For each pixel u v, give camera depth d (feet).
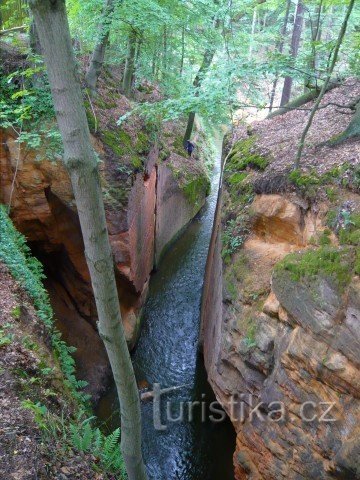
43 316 22.45
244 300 19.47
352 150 19.13
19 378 16.30
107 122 30.42
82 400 22.18
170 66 39.63
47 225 28.86
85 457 14.94
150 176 33.99
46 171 27.07
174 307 36.58
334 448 14.30
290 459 16.34
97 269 8.73
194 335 33.47
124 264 28.25
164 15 26.76
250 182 23.63
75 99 7.16
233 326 19.72
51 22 6.52
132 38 32.83
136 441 12.28
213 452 24.21
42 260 31.40
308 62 23.36
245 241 21.75
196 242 47.24
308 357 14.84
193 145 54.75
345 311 13.92
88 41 32.83
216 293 25.00
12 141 26.48
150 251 36.50
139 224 30.83
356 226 15.43
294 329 15.99
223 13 28.19
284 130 27.84
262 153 24.84
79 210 8.13
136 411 11.59
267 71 19.80
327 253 15.44
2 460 12.96
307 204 18.65
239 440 19.77
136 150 31.32
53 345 22.41
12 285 21.66
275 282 16.81
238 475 20.03
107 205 27.02
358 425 13.43
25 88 26.78
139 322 32.65
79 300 30.53
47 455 13.75
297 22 37.88
